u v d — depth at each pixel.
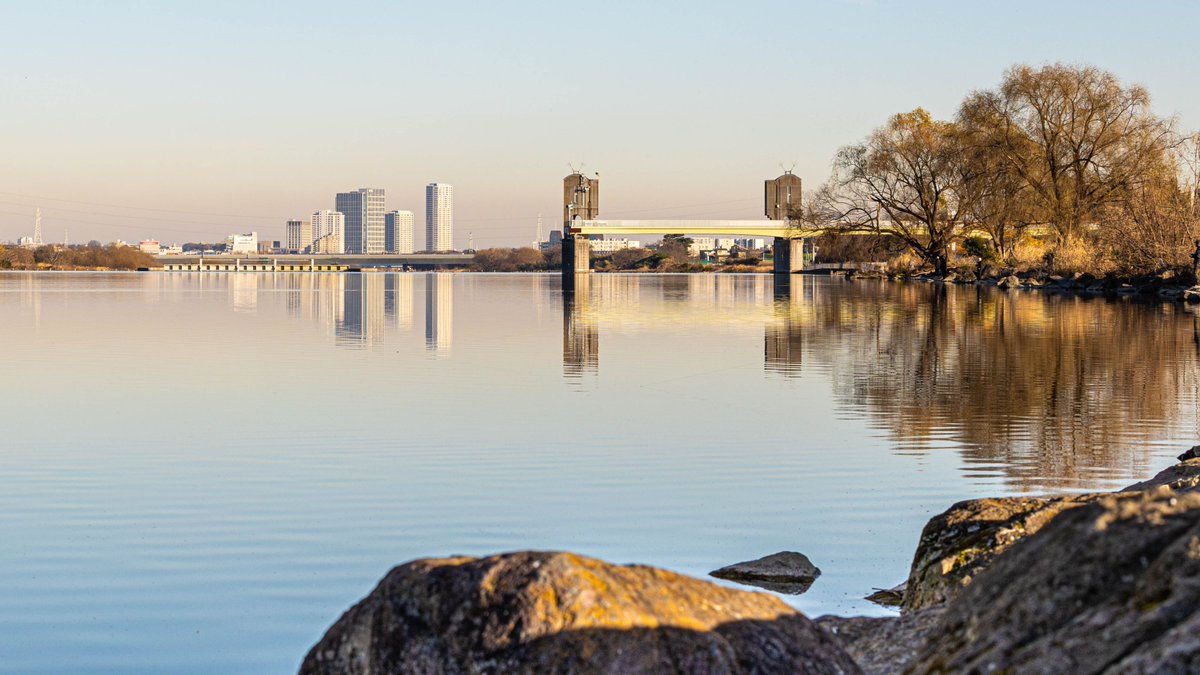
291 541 12.45
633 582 4.99
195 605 10.40
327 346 35.75
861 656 6.74
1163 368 27.92
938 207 92.69
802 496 14.55
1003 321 44.31
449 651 4.73
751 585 10.84
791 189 153.50
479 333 41.19
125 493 14.73
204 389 24.98
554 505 14.05
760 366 29.78
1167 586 4.70
